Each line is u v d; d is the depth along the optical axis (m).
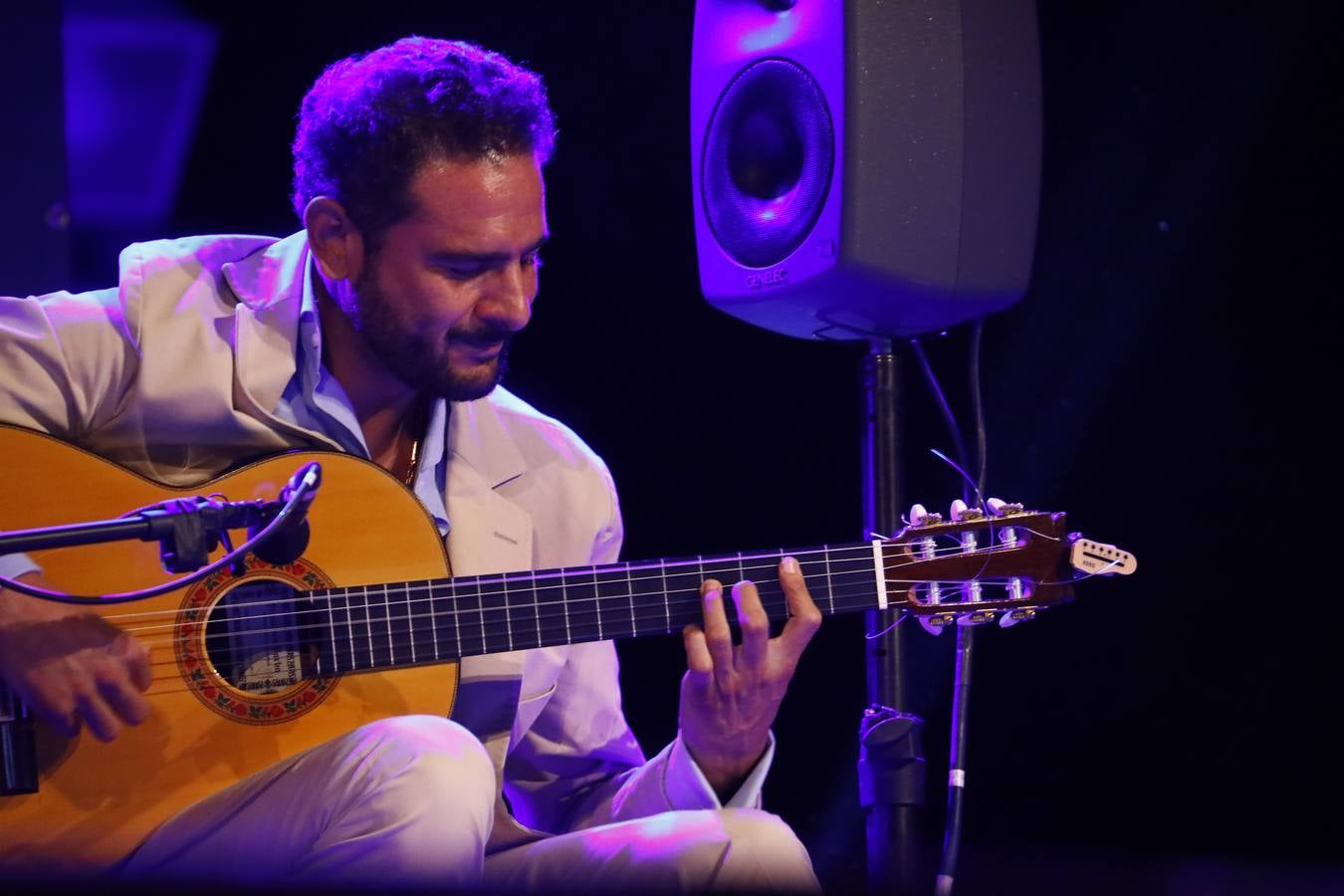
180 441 6.80
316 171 6.88
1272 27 10.95
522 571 6.63
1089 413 11.52
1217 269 11.27
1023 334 11.65
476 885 5.64
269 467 6.61
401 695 6.59
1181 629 11.29
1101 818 11.25
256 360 6.83
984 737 11.46
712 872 6.04
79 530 5.38
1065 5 11.46
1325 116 10.88
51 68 10.48
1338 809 10.84
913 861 7.30
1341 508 11.02
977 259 7.40
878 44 7.21
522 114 6.72
